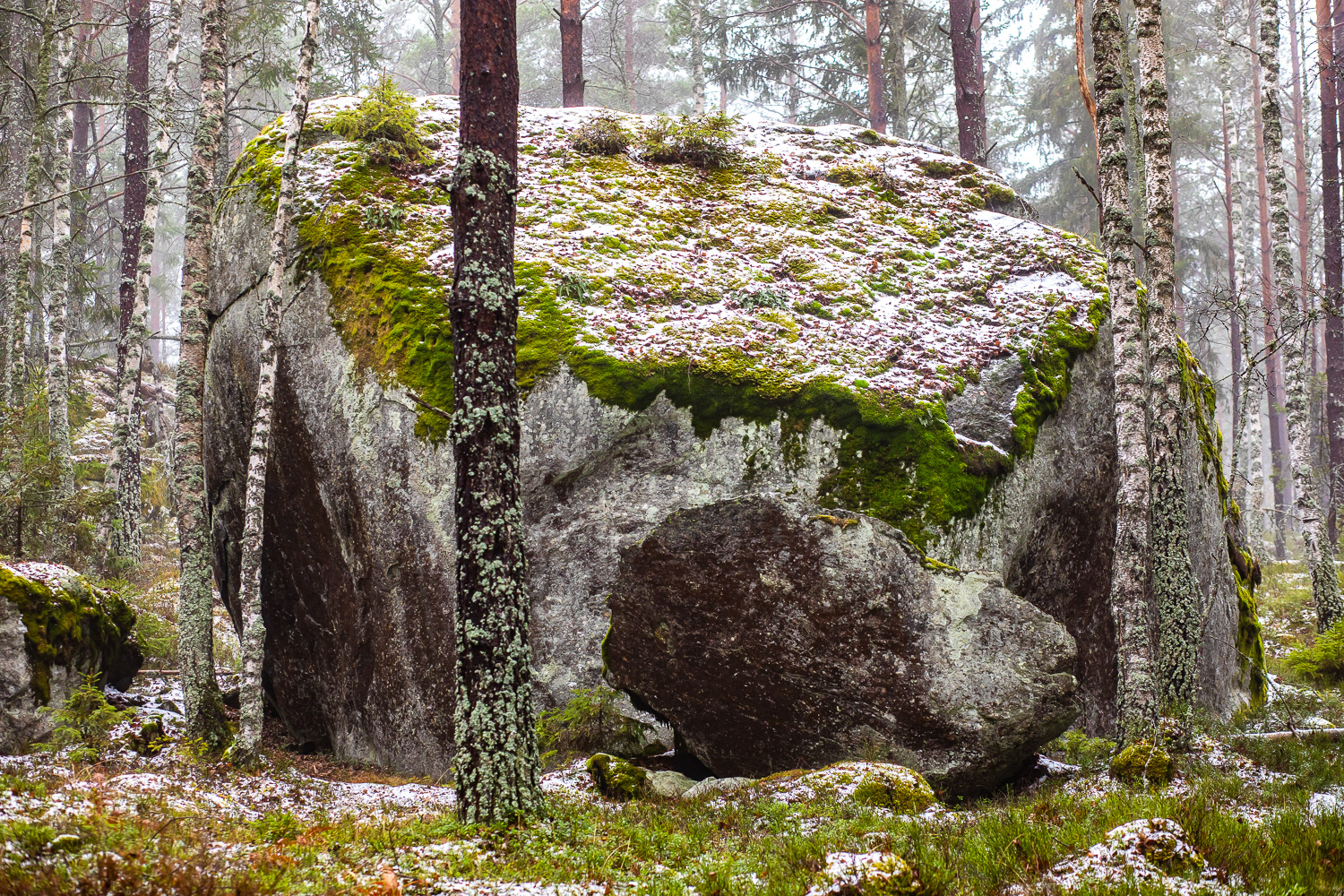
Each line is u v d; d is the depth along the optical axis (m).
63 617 9.65
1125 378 9.26
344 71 26.53
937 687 8.26
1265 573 22.02
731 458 10.70
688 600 8.89
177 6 18.39
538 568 10.31
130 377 17.72
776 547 8.74
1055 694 8.19
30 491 13.17
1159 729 8.60
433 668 10.07
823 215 13.91
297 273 11.67
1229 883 5.29
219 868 4.86
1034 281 13.23
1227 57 23.33
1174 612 9.09
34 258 19.89
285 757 11.08
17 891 4.15
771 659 8.62
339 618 11.29
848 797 7.45
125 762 8.68
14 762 8.32
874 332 11.91
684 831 6.78
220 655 14.48
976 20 23.70
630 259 12.27
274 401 11.66
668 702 8.96
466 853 5.86
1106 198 9.70
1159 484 9.32
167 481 21.70
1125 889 5.07
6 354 18.27
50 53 17.61
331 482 11.05
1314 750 8.84
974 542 10.58
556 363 10.72
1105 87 9.73
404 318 10.78
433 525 10.19
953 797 8.20
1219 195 39.25
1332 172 23.12
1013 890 5.33
